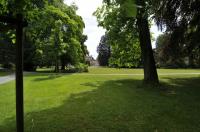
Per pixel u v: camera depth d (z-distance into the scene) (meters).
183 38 17.64
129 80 26.28
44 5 7.39
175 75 31.78
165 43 18.52
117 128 9.30
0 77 32.16
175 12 16.75
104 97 15.60
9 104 13.59
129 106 12.94
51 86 21.44
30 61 49.56
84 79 27.61
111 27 22.67
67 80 26.55
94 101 14.25
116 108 12.45
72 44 42.03
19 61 6.15
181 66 51.81
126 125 9.66
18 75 6.19
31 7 6.46
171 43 18.08
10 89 19.69
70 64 47.94
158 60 20.88
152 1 16.14
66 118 10.65
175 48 18.33
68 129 9.23
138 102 14.03
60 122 10.08
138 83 23.31
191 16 16.55
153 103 13.79
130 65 26.89
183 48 18.38
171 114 11.36
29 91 18.50
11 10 5.82
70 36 40.84
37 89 19.59
